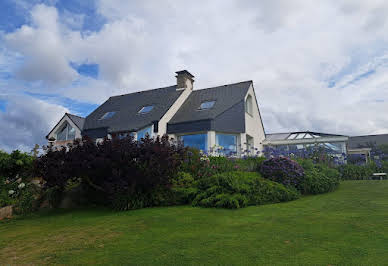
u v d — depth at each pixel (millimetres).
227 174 8836
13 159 9953
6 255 4543
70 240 5125
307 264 3459
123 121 18406
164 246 4406
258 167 10711
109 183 7766
